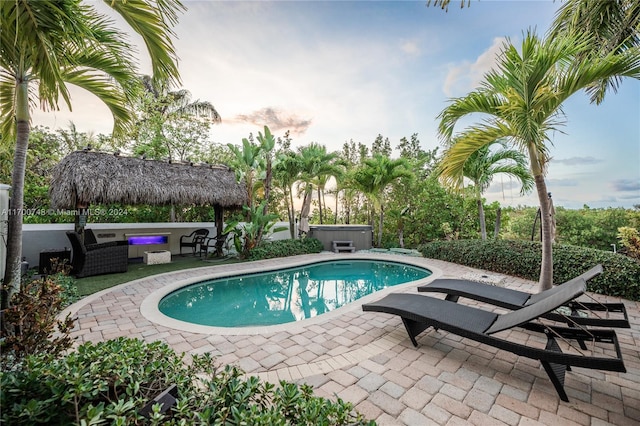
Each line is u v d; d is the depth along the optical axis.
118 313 4.37
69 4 2.11
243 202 10.00
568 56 3.91
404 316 3.21
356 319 4.19
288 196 13.55
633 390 2.46
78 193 6.52
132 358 1.50
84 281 6.34
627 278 5.11
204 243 11.06
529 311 2.77
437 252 9.46
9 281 3.21
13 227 3.27
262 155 10.12
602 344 3.35
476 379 2.63
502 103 4.31
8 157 9.27
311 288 7.43
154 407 1.07
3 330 2.07
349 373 2.73
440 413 2.17
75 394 1.10
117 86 4.11
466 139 4.76
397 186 12.91
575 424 2.06
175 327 3.85
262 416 1.13
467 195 10.17
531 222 13.20
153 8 2.36
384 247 13.00
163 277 6.84
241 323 4.93
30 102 3.40
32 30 1.95
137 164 8.07
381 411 2.19
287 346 3.32
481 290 4.15
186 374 1.57
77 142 12.32
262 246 10.03
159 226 10.43
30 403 1.08
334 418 1.24
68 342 2.19
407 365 2.88
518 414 2.16
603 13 4.03
